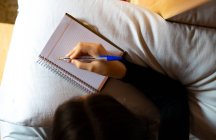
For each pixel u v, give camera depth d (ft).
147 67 3.04
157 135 2.86
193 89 3.11
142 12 3.10
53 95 3.03
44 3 3.17
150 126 2.48
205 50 2.90
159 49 2.98
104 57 2.82
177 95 3.01
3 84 3.23
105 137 1.75
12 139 3.18
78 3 3.14
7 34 3.97
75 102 1.91
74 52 2.92
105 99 1.95
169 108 2.93
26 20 3.20
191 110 3.11
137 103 3.06
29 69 3.08
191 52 2.93
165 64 3.01
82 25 3.09
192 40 2.92
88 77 3.07
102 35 3.08
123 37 3.05
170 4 2.81
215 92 2.99
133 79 2.99
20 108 3.04
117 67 2.94
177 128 2.86
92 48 2.88
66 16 3.09
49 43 3.08
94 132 1.76
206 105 3.10
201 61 2.92
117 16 3.10
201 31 2.92
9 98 3.11
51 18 3.12
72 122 1.79
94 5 3.14
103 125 1.79
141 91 3.09
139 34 3.01
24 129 3.18
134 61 3.05
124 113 1.91
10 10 5.08
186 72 2.99
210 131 3.09
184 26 2.95
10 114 3.07
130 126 1.88
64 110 1.87
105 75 2.98
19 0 3.40
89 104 1.89
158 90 3.01
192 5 2.58
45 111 3.01
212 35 2.91
